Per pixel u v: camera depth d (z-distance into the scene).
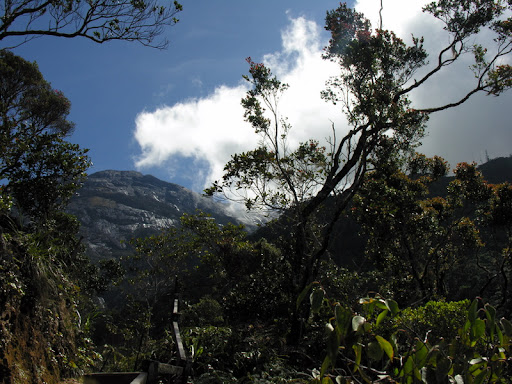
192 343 7.36
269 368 6.64
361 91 12.80
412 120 12.81
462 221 20.70
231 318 12.42
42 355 3.46
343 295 10.86
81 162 6.44
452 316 6.20
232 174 13.06
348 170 12.80
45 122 21.22
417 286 17.44
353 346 1.69
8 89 19.64
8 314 3.12
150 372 2.43
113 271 25.95
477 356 1.87
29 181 5.98
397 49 13.23
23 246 3.78
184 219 17.08
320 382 1.77
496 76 13.16
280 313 12.22
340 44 13.03
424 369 1.67
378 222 15.41
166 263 18.84
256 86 12.99
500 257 20.70
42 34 7.97
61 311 4.22
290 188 12.59
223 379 5.92
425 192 19.64
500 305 18.17
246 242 15.95
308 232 13.18
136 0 8.22
